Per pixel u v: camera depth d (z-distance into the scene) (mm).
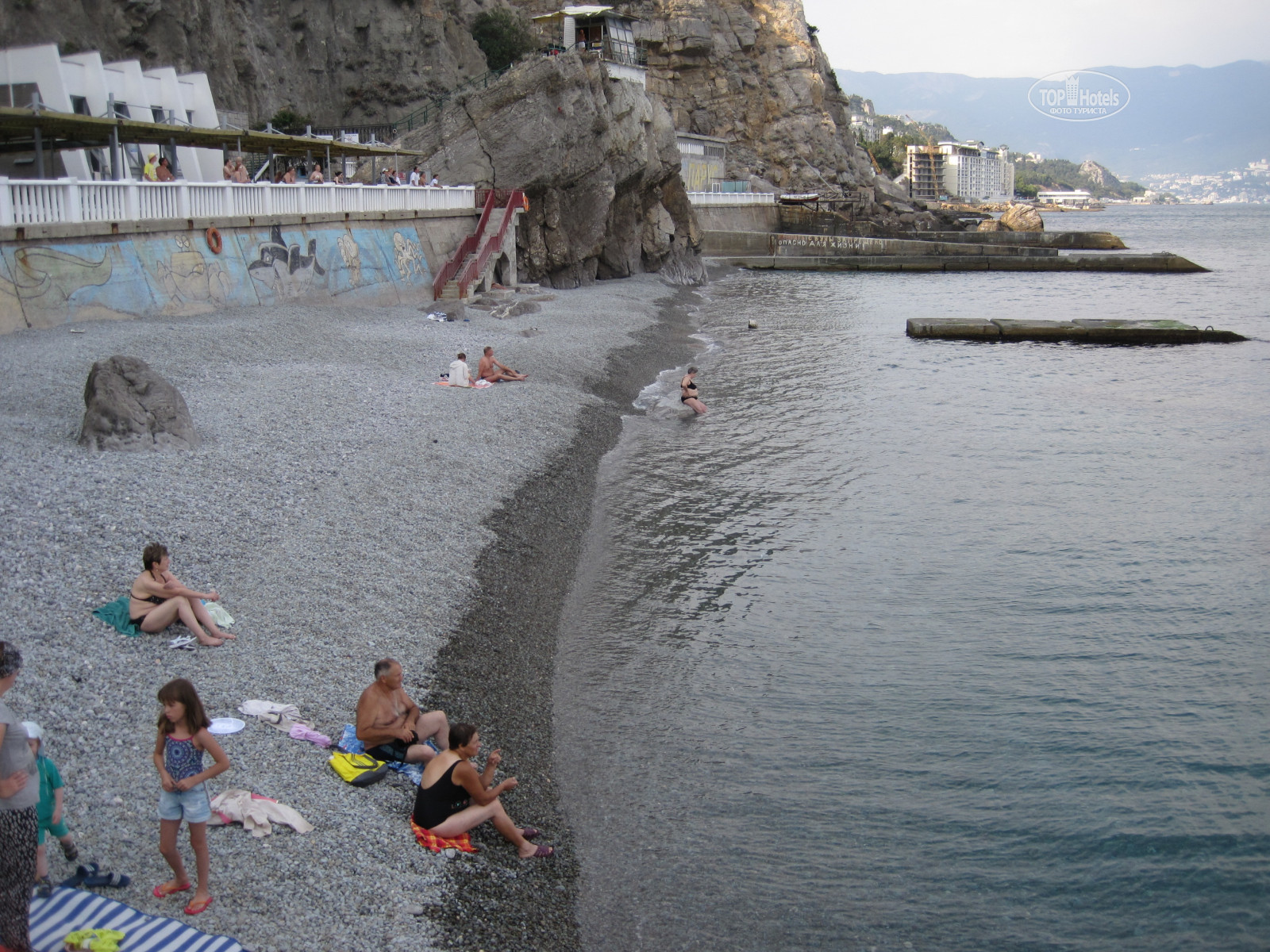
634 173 54562
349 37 61250
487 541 15047
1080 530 17391
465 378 23266
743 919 7906
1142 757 10281
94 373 15086
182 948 6078
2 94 29234
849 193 106125
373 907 7105
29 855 5746
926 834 9031
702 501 18719
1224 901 8195
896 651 12711
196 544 12180
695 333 40688
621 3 96312
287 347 23766
